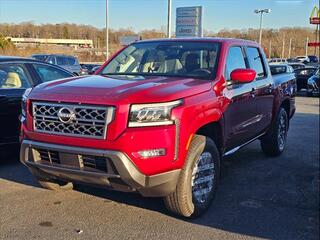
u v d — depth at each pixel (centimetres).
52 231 433
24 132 453
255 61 659
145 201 522
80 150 412
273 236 441
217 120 494
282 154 788
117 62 586
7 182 581
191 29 2758
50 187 530
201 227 455
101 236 425
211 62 538
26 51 4450
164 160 412
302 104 1841
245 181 620
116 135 402
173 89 439
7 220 456
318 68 2348
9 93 642
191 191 455
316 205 531
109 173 409
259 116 648
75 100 419
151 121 409
